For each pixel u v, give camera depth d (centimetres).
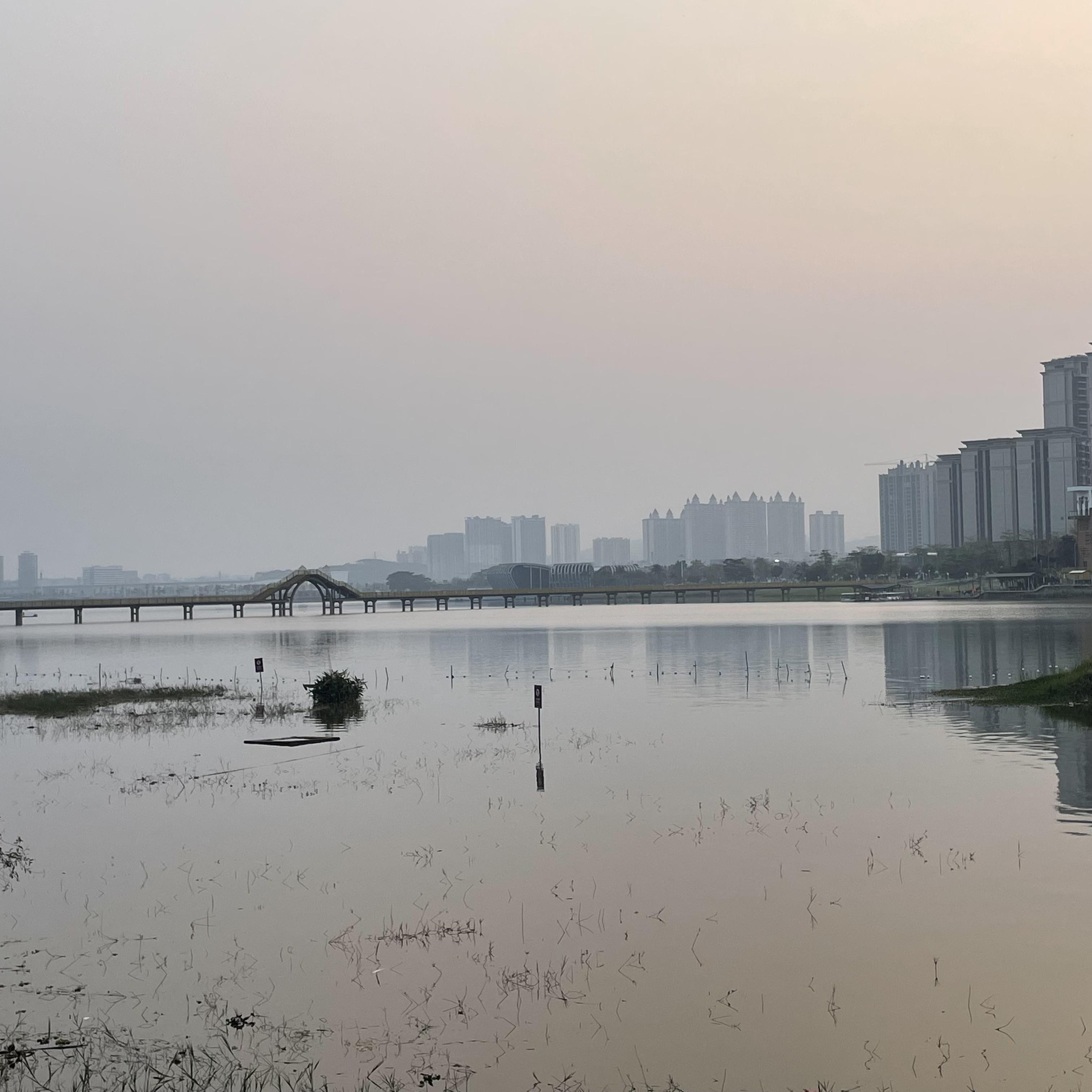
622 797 3181
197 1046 1588
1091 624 13625
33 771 3947
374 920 2111
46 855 2658
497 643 12575
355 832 2830
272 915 2153
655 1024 1633
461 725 5025
